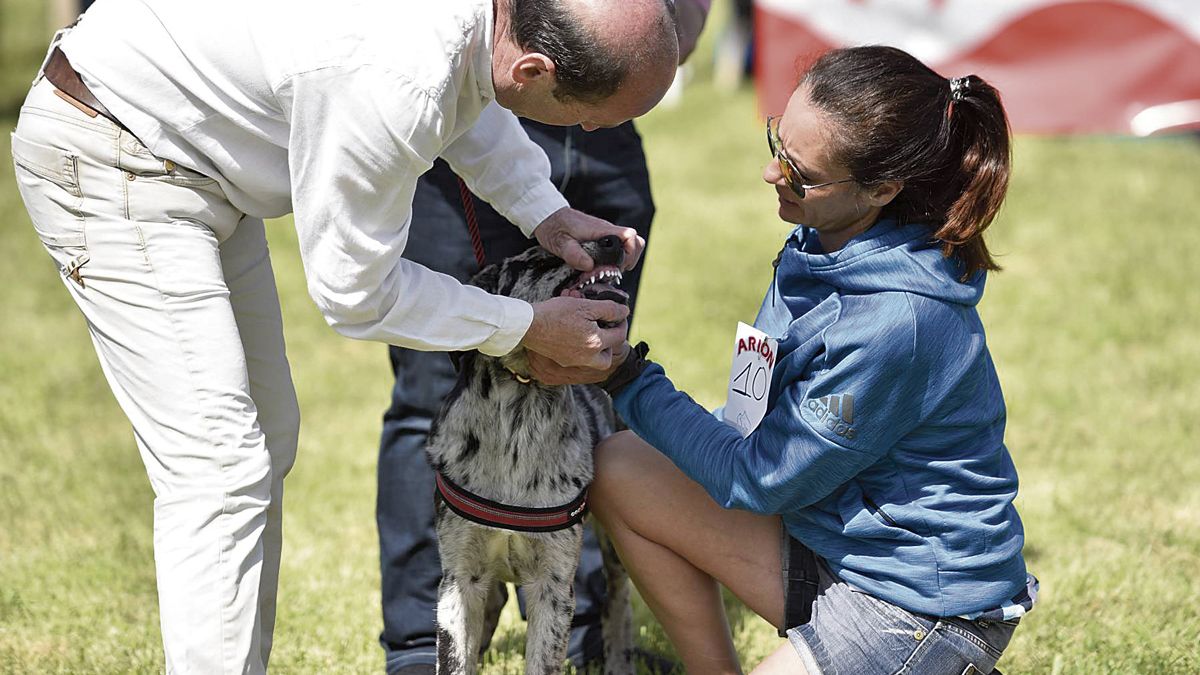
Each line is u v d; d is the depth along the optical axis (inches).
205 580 140.0
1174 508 262.1
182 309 142.3
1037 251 460.1
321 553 248.2
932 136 143.9
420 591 196.9
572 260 165.9
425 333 143.7
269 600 173.8
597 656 207.6
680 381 340.8
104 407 341.4
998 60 364.2
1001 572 151.8
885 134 142.9
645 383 162.6
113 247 141.5
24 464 296.0
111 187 140.3
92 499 276.7
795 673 150.1
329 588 231.8
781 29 340.2
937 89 145.9
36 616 219.9
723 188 579.2
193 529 141.0
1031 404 323.9
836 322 147.6
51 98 140.8
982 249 148.9
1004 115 148.2
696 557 164.6
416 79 129.3
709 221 522.9
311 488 283.9
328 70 128.6
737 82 792.3
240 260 161.3
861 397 144.6
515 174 170.9
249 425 144.9
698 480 158.6
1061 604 217.8
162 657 203.9
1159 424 309.4
